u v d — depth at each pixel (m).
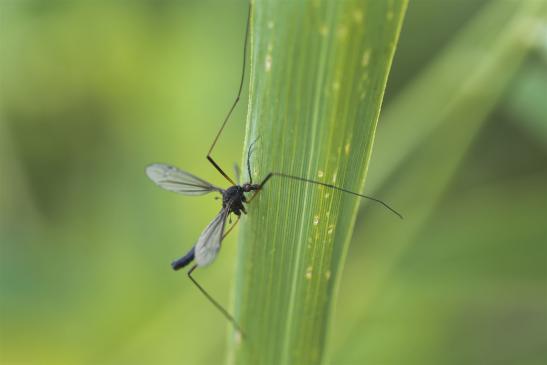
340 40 0.20
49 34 0.29
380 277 0.26
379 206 0.26
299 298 0.22
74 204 0.29
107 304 0.27
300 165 0.21
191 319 0.27
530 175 0.27
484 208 0.26
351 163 0.21
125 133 0.29
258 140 0.21
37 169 0.29
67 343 0.27
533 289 0.26
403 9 0.20
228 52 0.28
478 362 0.27
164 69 0.29
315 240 0.21
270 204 0.22
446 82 0.25
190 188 0.23
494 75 0.24
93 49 0.29
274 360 0.22
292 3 0.20
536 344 0.27
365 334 0.26
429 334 0.26
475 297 0.26
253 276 0.22
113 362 0.27
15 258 0.27
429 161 0.25
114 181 0.28
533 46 0.24
